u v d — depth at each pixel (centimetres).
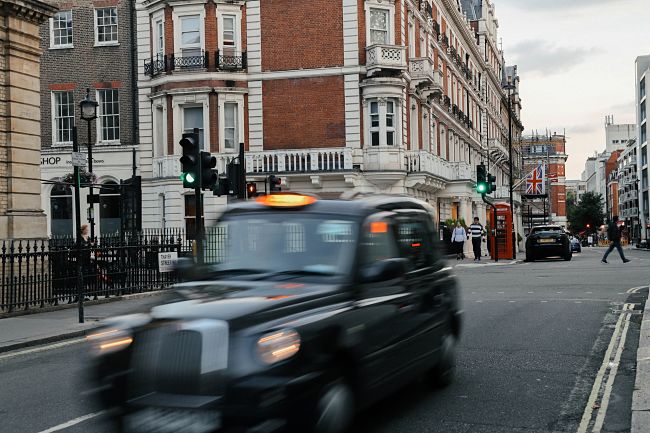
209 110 3091
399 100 3108
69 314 1425
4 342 1077
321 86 3103
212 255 597
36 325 1259
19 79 1667
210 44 3102
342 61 3086
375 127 3098
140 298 1752
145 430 448
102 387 470
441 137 4200
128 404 454
